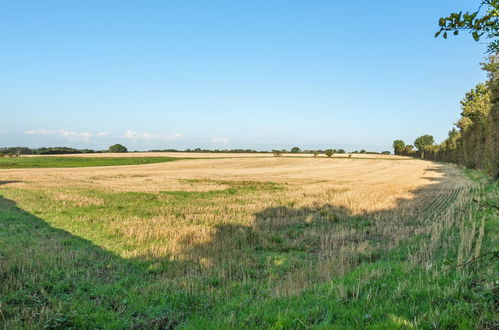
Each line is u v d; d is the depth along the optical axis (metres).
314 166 71.94
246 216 15.74
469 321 4.43
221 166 71.75
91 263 8.73
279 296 6.27
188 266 8.56
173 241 10.89
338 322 4.91
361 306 5.35
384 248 9.74
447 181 34.31
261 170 60.41
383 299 5.57
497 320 4.31
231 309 5.90
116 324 5.46
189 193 25.61
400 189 26.78
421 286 5.86
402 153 141.38
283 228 13.40
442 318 4.60
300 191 26.53
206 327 5.16
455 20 3.16
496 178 25.38
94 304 6.26
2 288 6.78
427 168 62.66
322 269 7.81
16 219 14.27
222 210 17.56
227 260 9.14
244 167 69.12
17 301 6.33
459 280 5.95
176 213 16.58
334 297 5.81
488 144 28.53
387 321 4.65
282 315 5.21
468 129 45.69
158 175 46.94
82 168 63.06
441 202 19.02
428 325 4.48
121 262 8.92
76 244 10.66
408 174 48.50
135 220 14.46
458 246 8.69
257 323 5.14
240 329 4.97
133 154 118.69
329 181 37.50
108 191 25.89
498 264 6.57
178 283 7.25
